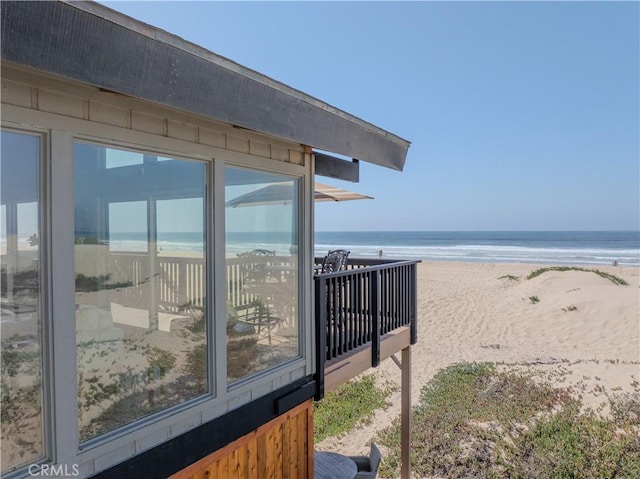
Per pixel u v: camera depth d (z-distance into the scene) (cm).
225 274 229
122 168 178
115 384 176
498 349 995
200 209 215
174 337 202
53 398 152
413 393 775
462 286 1698
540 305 1322
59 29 121
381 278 411
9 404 144
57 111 153
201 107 164
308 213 296
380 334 408
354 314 361
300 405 288
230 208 232
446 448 576
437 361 930
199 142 211
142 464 185
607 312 1155
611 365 838
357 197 543
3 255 140
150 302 190
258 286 254
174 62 152
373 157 292
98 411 170
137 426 183
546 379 790
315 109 229
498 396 729
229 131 229
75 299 160
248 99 186
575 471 504
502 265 2447
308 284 296
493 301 1424
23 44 114
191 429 209
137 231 184
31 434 149
